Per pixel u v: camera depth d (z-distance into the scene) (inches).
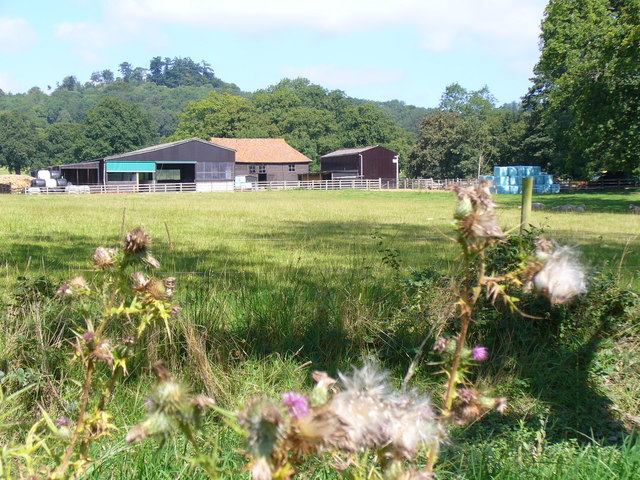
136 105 4473.4
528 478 136.0
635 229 749.9
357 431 38.2
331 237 626.8
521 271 55.6
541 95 2659.9
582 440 176.7
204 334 202.2
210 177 2795.3
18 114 4815.5
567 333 227.5
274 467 37.4
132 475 120.3
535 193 2199.8
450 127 3125.0
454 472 136.4
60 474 66.4
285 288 268.4
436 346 66.9
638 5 1254.3
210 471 47.1
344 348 221.5
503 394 197.6
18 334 182.1
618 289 240.4
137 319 176.1
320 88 5231.3
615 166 1569.9
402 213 1096.2
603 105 1366.9
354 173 3198.8
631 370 215.8
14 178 2623.0
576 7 1622.8
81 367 173.5
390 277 296.8
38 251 464.8
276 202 1555.1
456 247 481.1
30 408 162.1
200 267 383.9
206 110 4338.1
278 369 201.8
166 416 44.7
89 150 4291.3
